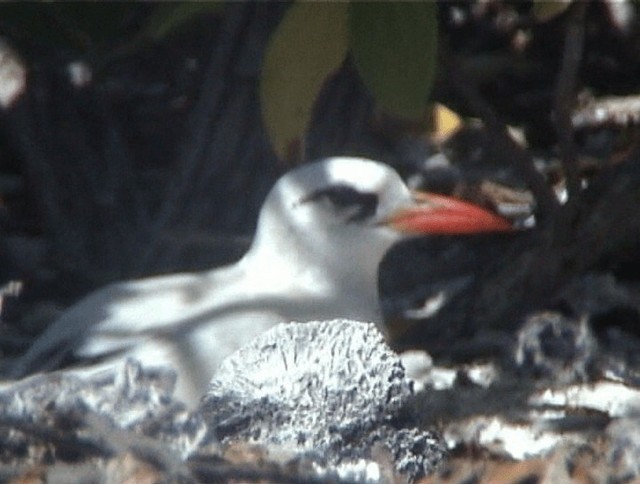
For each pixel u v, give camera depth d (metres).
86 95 16.27
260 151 14.50
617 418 10.27
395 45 11.05
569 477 8.75
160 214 14.75
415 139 15.81
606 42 16.67
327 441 8.93
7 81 16.30
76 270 15.27
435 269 14.30
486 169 15.69
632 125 15.35
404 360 12.27
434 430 9.48
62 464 8.59
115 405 8.94
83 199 15.81
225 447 8.70
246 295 11.38
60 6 14.62
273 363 9.18
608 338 12.89
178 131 16.47
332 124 14.84
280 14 14.48
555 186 15.38
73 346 10.68
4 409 8.85
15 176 16.47
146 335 10.63
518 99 16.58
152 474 8.37
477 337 12.95
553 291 13.18
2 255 15.38
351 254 11.93
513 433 10.23
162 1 11.95
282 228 11.95
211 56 14.93
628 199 13.14
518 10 17.00
